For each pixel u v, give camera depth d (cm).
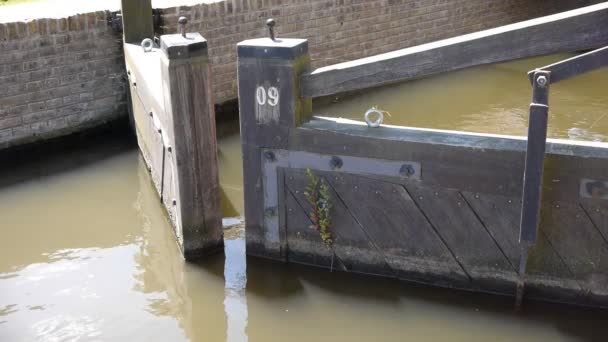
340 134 493
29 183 733
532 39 436
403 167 484
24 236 622
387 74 477
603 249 455
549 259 469
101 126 855
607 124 843
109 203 685
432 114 900
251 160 525
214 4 867
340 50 1005
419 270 507
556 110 890
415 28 1083
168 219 638
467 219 480
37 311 510
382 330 470
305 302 504
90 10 830
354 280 521
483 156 461
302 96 502
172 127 530
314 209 515
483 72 1066
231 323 486
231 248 579
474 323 470
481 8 1157
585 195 447
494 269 485
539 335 455
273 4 917
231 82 909
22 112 788
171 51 508
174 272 553
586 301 471
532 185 442
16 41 765
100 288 539
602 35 424
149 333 480
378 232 508
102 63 837
